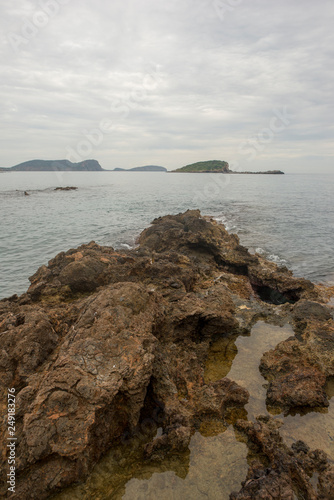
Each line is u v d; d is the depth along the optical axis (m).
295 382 7.96
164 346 9.01
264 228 32.94
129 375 6.53
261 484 5.34
